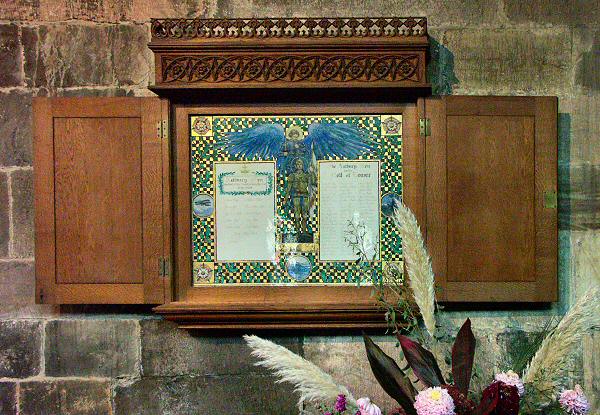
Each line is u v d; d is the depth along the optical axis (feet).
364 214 6.33
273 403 6.46
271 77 6.15
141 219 6.21
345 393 4.68
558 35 6.54
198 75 6.16
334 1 6.56
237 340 6.48
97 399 6.44
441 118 6.18
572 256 6.51
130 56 6.53
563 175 6.52
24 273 6.52
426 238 6.17
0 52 6.52
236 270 6.34
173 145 6.31
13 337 6.48
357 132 6.35
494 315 6.48
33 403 6.45
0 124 6.52
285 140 6.37
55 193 6.18
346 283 6.31
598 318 4.49
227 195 6.34
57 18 6.53
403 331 6.35
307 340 6.49
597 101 6.53
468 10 6.54
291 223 6.34
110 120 6.20
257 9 6.58
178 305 6.14
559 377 4.63
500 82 6.51
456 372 4.83
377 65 6.15
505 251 6.18
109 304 6.49
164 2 6.56
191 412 6.44
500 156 6.18
